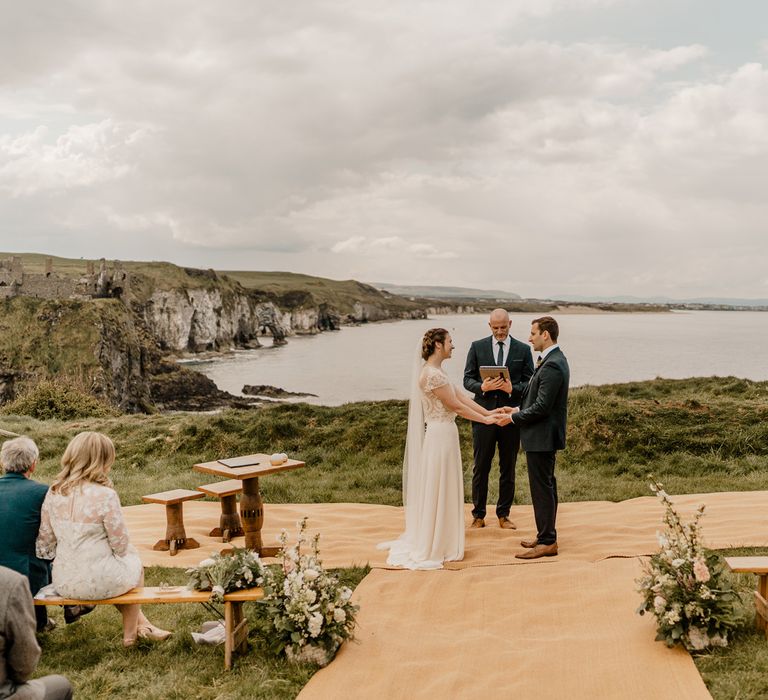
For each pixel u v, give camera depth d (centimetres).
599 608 631
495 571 744
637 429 1426
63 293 10075
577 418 1499
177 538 898
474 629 611
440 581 718
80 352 8388
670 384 2133
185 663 560
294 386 8700
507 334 952
